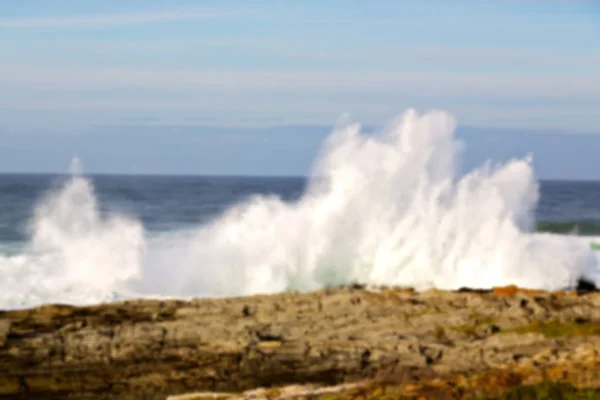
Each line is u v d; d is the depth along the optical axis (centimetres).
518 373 3572
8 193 18725
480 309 4806
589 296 5103
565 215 16150
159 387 3850
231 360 4109
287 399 3481
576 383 3350
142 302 5025
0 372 3947
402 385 3547
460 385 3484
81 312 4809
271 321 4638
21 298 5981
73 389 3828
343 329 4528
